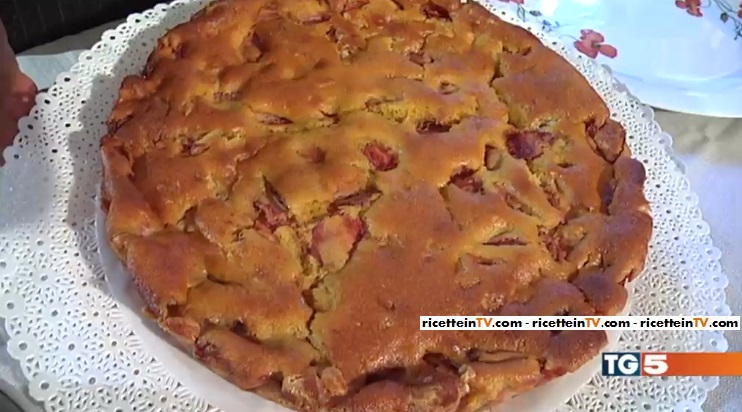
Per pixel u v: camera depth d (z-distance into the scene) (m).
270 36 0.44
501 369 0.35
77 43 0.53
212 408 0.36
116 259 0.39
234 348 0.34
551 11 0.57
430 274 0.37
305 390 0.33
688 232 0.45
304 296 0.36
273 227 0.38
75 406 0.36
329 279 0.37
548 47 0.50
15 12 0.56
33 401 0.36
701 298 0.42
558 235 0.40
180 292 0.35
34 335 0.38
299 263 0.37
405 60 0.45
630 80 0.52
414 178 0.40
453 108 0.43
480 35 0.47
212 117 0.41
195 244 0.37
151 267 0.36
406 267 0.37
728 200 0.48
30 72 0.50
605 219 0.40
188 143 0.40
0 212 0.41
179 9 0.51
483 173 0.41
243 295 0.35
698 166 0.49
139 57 0.49
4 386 0.37
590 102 0.44
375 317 0.35
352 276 0.36
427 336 0.35
